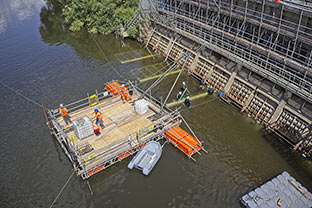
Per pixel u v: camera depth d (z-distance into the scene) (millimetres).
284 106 36875
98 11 74062
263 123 39125
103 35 73438
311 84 33688
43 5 99062
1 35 72125
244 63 42219
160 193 29844
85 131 33531
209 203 28969
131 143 33750
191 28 54562
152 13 65250
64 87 49312
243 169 32781
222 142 36531
